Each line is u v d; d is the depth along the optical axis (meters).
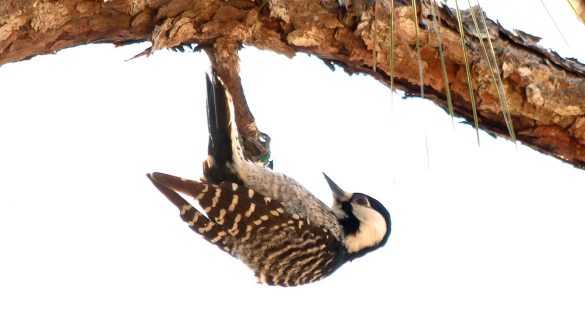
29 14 7.58
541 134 9.15
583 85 8.98
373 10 8.68
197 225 11.07
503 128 9.16
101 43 8.59
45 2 7.64
